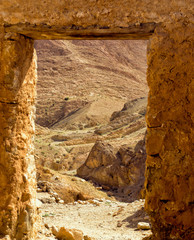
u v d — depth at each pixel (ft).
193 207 12.44
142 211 29.78
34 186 15.20
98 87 292.20
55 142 129.70
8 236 13.42
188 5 12.40
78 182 55.67
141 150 62.75
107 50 369.30
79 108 228.63
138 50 402.31
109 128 125.39
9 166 13.47
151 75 12.67
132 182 59.57
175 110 12.52
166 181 12.64
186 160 12.44
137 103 152.87
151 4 12.61
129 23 12.79
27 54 14.24
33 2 13.23
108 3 12.87
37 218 17.76
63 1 13.08
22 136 14.02
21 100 13.89
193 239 12.43
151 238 13.75
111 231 25.79
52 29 13.21
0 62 13.30
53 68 318.04
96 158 67.41
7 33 13.35
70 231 19.44
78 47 358.64
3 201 13.50
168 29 12.50
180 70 12.41
